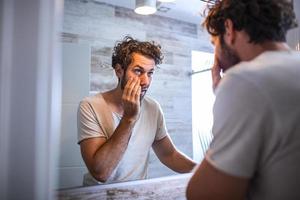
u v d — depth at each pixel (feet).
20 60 1.14
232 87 1.50
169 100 3.47
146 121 3.29
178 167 3.43
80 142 2.83
